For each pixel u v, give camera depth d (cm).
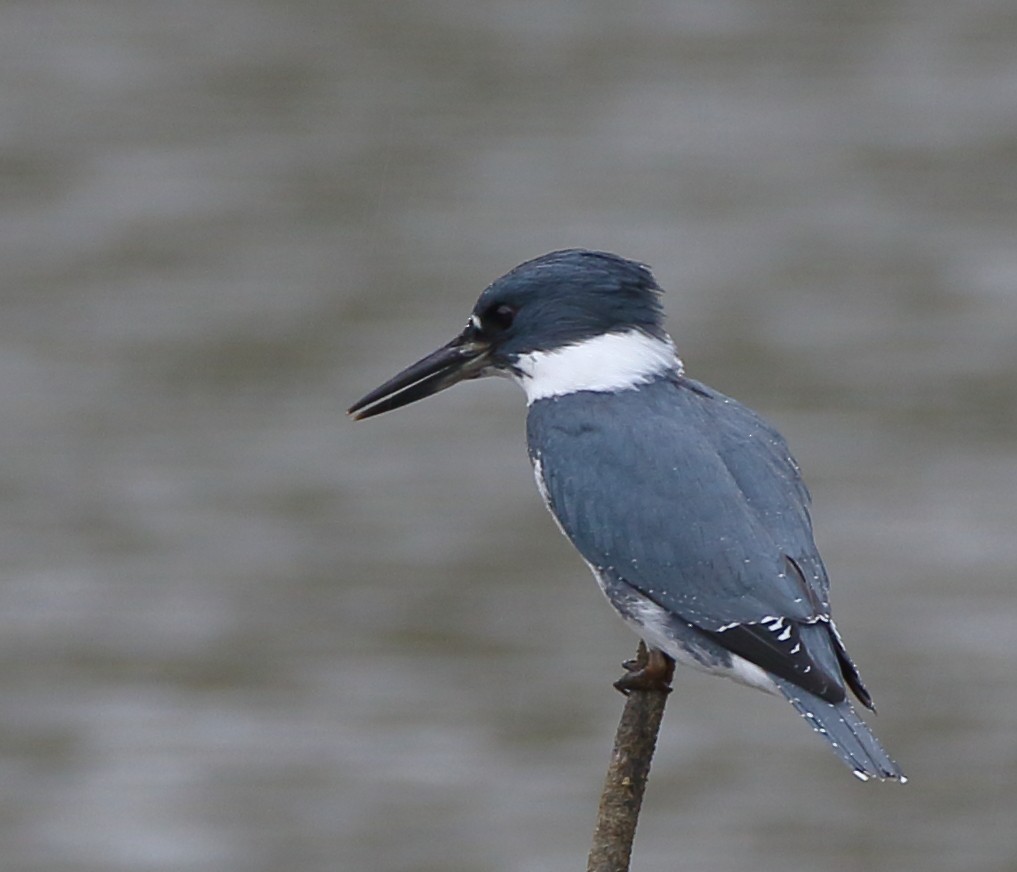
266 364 1834
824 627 783
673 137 2233
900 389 1767
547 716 1396
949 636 1473
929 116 2278
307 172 2184
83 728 1406
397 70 2366
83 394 1788
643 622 815
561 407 866
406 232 2044
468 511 1617
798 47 2425
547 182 2141
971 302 1905
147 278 1970
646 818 1301
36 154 2198
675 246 2017
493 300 897
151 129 2247
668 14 2512
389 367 1809
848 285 1944
